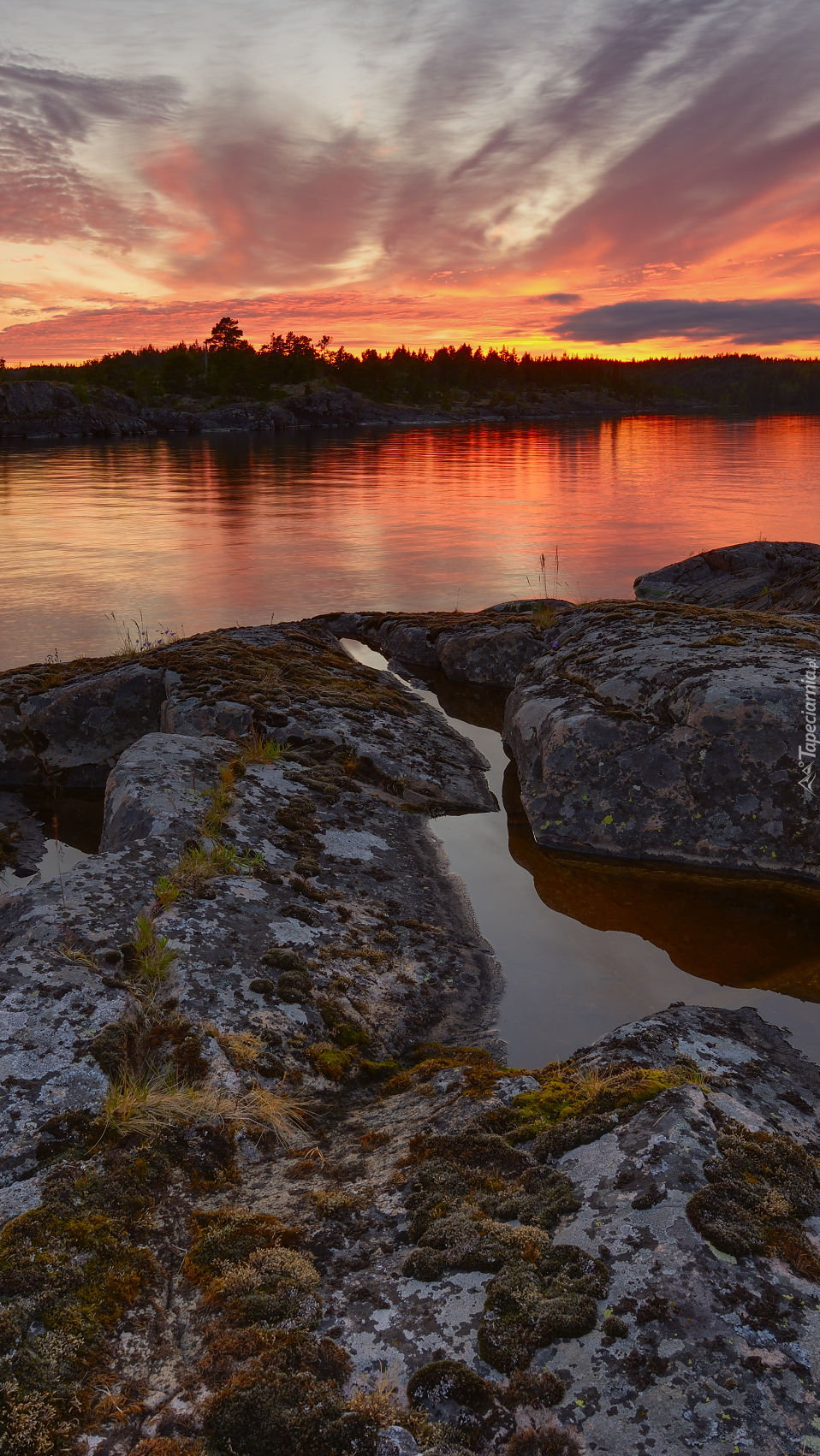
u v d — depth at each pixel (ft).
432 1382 6.77
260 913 14.98
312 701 26.68
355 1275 8.10
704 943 16.42
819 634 24.84
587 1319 7.16
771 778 19.42
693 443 225.56
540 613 36.52
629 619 28.37
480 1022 13.93
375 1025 13.26
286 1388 6.76
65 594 51.13
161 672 27.48
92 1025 11.30
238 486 119.65
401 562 62.23
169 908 14.33
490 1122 10.21
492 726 29.78
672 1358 6.80
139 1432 6.55
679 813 19.99
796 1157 9.07
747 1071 11.43
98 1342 7.34
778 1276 7.55
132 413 363.97
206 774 20.31
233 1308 7.64
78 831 23.00
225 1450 6.35
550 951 16.07
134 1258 8.26
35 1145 9.44
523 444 236.84
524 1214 8.54
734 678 21.18
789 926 17.10
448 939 16.15
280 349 581.94
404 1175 9.55
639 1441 6.25
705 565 52.34
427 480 128.57
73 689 26.86
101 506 95.61
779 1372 6.68
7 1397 6.68
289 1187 9.49
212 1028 11.84
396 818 21.06
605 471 140.36
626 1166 8.91
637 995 14.66
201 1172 9.60
